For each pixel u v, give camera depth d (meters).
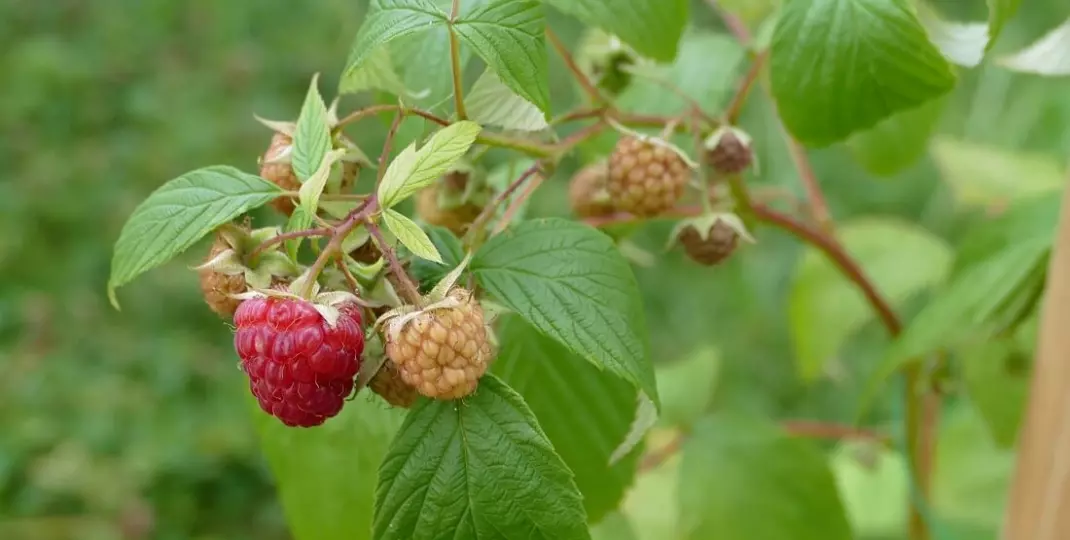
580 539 0.30
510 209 0.34
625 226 0.39
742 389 0.86
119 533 0.84
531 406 0.36
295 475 0.36
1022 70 0.36
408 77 0.35
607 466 0.36
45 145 1.10
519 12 0.30
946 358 0.42
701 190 0.36
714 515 0.41
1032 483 0.34
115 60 1.15
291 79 1.12
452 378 0.29
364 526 0.35
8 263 1.00
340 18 1.16
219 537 0.86
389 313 0.30
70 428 0.88
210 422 0.89
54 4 1.23
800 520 0.40
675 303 0.94
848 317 0.48
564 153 0.34
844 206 0.95
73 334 0.95
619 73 0.38
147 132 1.11
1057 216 0.38
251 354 0.29
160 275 0.99
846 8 0.33
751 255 0.87
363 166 0.33
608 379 0.36
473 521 0.30
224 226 0.31
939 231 0.87
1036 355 0.34
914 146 0.42
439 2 0.31
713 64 0.41
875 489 0.62
